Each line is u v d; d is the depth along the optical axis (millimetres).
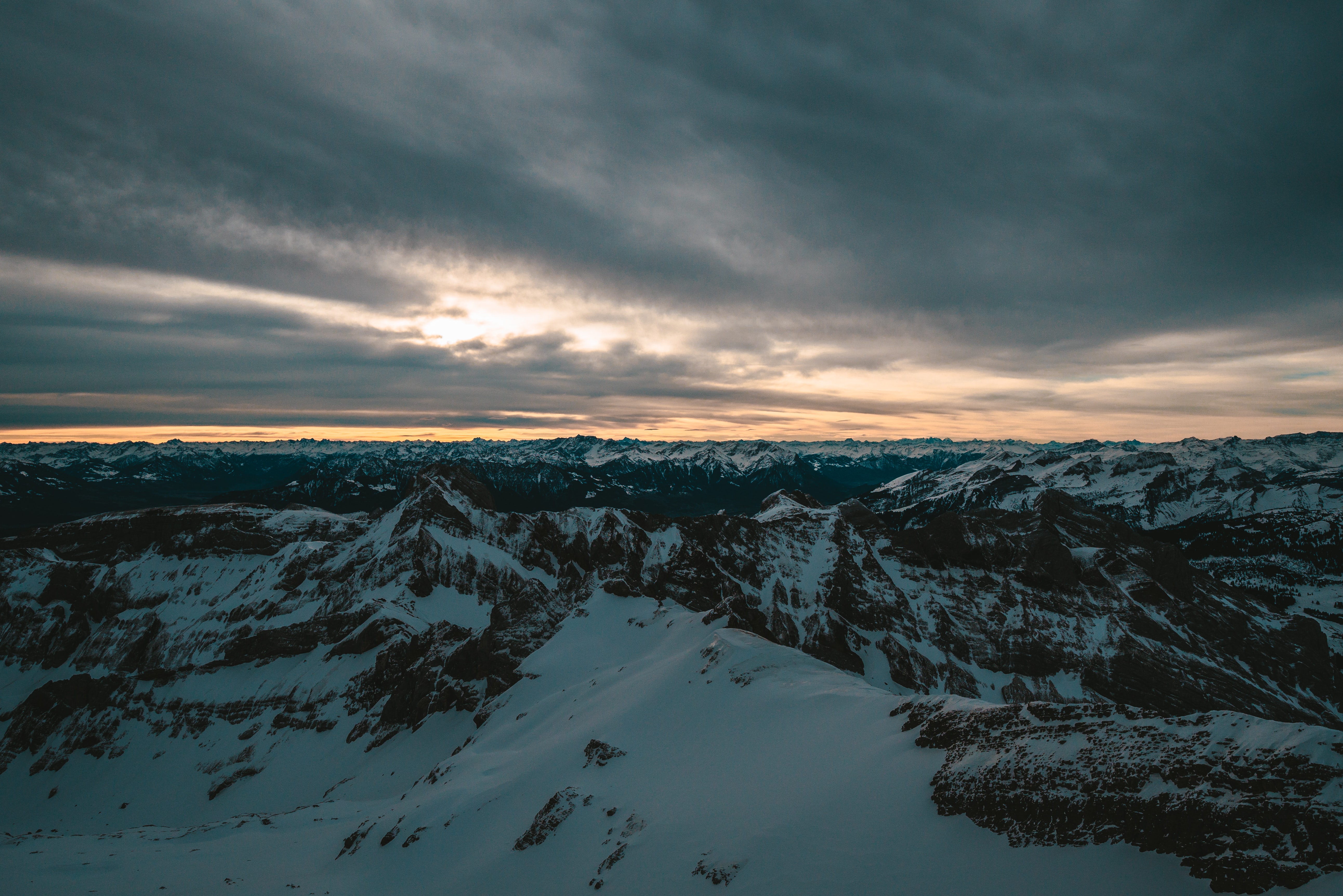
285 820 77375
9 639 179750
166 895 48938
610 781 50062
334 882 50875
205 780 120500
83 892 50281
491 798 54625
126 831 77125
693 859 35219
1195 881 24281
